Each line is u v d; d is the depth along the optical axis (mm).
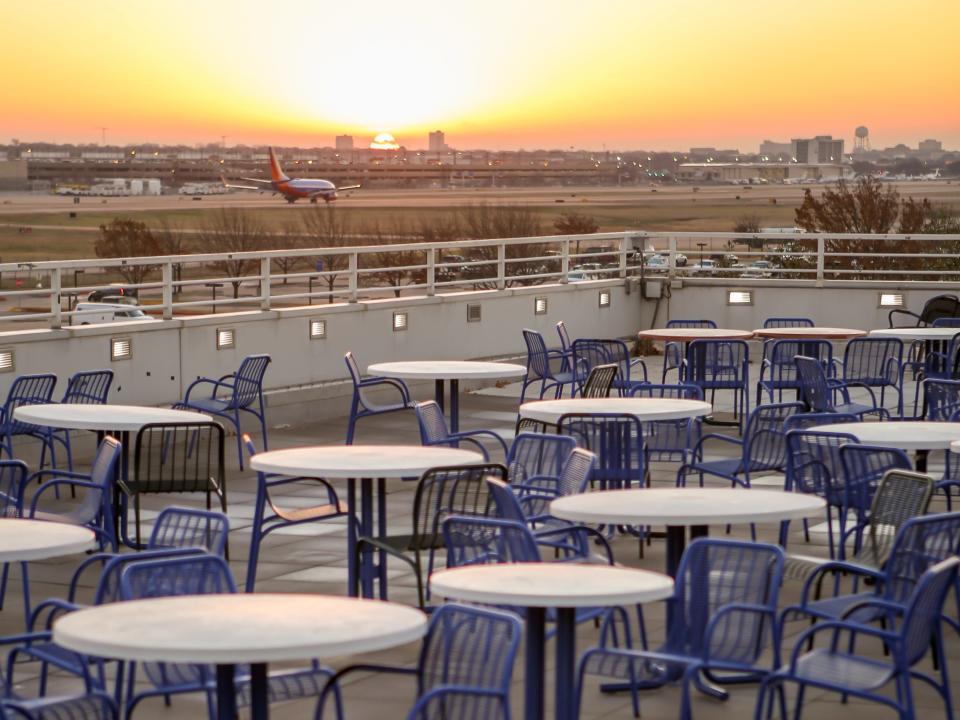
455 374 12008
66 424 8906
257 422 14797
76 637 4059
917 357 16297
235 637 4055
